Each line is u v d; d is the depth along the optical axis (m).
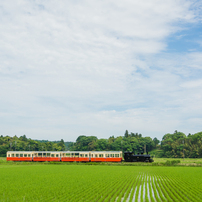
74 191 32.88
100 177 48.06
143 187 37.41
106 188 35.31
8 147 199.50
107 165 86.88
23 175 51.22
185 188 35.53
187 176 50.72
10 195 30.09
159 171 62.25
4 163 91.38
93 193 31.45
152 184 39.19
